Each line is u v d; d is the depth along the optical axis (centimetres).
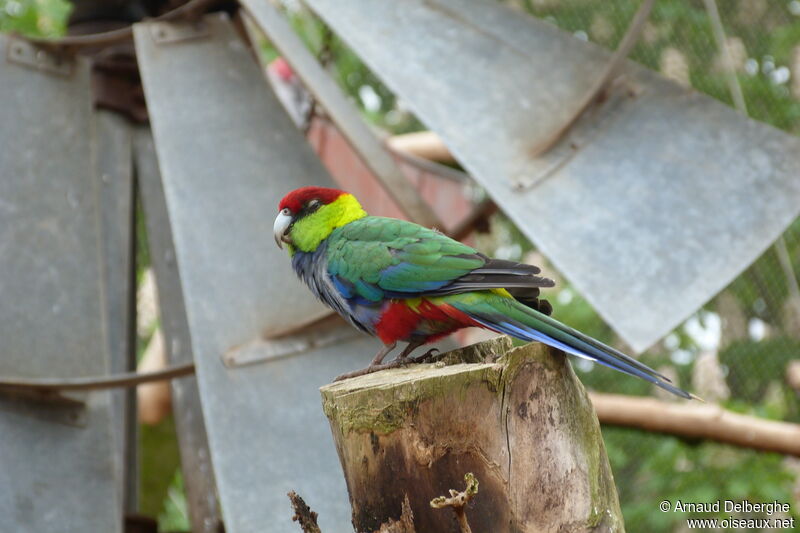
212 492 832
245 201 748
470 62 769
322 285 590
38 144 786
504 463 414
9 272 746
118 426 839
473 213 938
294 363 710
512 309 492
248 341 709
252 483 668
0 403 719
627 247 696
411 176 1210
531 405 423
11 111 782
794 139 736
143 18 917
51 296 760
